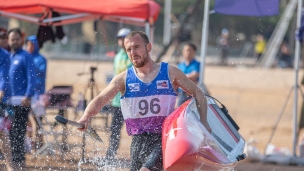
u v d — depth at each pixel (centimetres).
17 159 1315
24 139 1327
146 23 1591
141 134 934
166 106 927
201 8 6284
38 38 1641
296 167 1405
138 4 1507
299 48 1528
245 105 2878
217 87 3659
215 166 912
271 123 2394
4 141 1241
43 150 1422
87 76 2044
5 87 1320
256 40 6234
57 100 1480
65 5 1478
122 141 1493
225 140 976
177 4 7762
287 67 5388
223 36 5834
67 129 1518
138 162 941
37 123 1468
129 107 931
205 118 931
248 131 2180
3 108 1312
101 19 1694
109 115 1675
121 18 1574
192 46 1542
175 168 866
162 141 899
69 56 5531
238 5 1480
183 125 888
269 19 6856
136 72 929
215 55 6862
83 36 6225
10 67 1323
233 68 5053
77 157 1384
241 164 1401
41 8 1528
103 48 3516
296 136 1507
